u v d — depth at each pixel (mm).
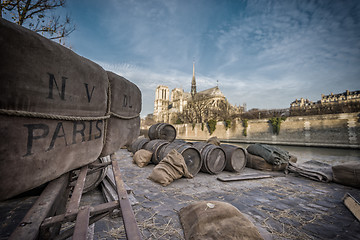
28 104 936
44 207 1194
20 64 890
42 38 1041
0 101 815
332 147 25047
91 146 1562
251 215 3156
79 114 1358
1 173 813
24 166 923
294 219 3051
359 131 23219
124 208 1440
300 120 29109
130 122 2549
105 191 3756
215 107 52719
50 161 1104
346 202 3684
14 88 867
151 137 10047
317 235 2584
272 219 3035
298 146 27438
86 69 1420
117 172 2189
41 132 1029
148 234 2496
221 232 2115
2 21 827
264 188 4773
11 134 860
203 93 74375
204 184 4957
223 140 39875
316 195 4309
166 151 6492
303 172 6051
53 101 1092
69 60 1230
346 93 58406
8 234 1556
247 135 35750
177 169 5102
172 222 2811
